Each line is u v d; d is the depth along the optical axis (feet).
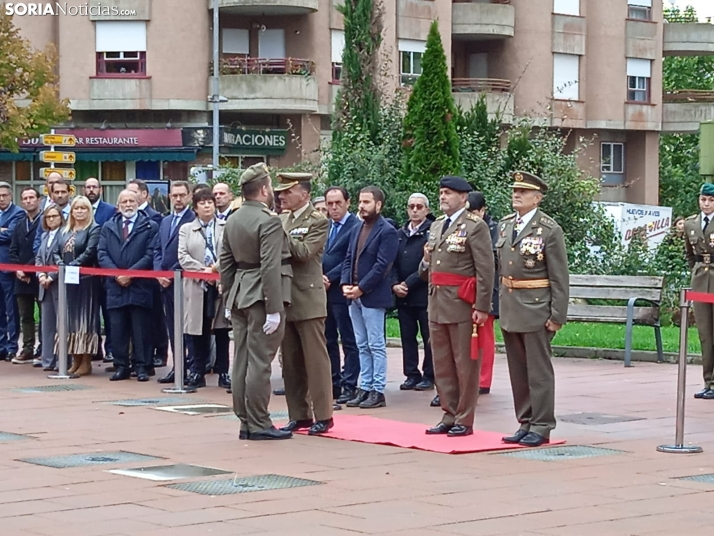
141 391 48.34
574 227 82.58
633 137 167.43
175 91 132.77
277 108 134.10
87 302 52.90
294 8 134.31
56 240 55.42
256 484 29.89
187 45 133.28
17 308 59.72
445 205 37.32
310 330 37.88
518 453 34.68
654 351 58.44
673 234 80.38
